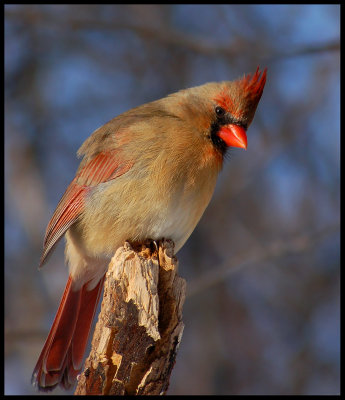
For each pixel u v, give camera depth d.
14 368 10.42
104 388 5.38
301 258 11.57
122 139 6.84
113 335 5.44
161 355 5.51
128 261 5.57
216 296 11.36
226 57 11.66
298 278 11.52
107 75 12.69
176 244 6.84
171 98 7.52
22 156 12.21
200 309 11.26
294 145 12.00
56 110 12.54
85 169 6.95
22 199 11.94
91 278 7.23
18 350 10.39
